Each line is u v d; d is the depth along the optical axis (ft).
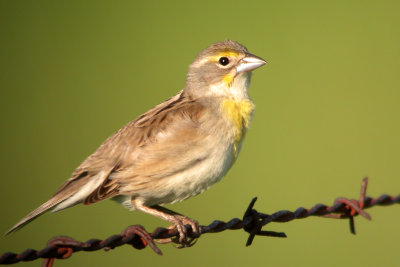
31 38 59.62
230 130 28.07
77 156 48.55
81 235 43.04
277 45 58.18
